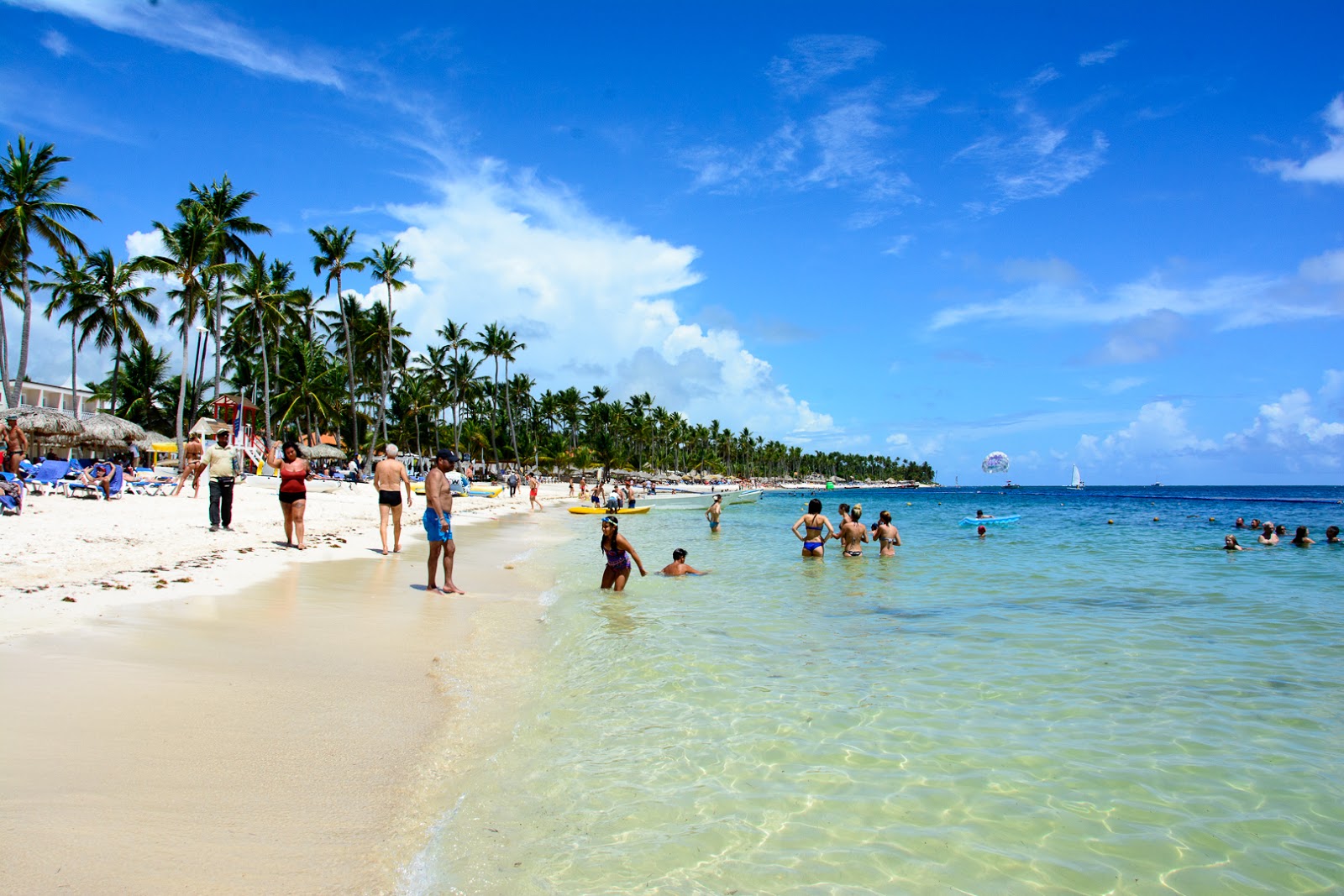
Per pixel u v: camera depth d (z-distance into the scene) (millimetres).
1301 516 46250
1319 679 6059
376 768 3871
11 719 4055
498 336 78438
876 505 69438
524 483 70000
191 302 38531
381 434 69312
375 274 54031
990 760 4289
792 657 6621
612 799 3658
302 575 10406
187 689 4867
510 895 2764
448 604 9000
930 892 2902
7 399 33469
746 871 3020
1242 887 3010
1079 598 10281
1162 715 5105
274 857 2889
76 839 2871
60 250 33094
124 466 30453
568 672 6027
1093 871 3113
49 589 7703
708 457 156500
